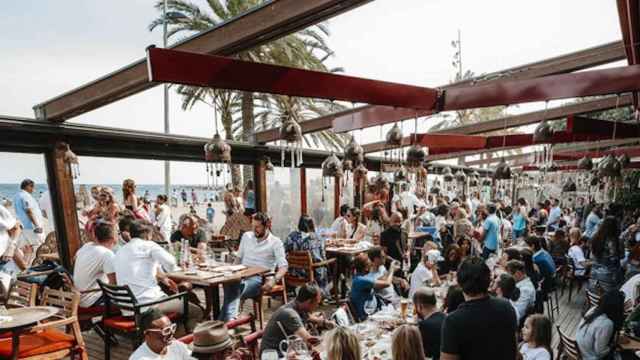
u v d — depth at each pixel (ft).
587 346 10.71
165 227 25.20
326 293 20.18
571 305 21.17
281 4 10.50
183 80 7.77
